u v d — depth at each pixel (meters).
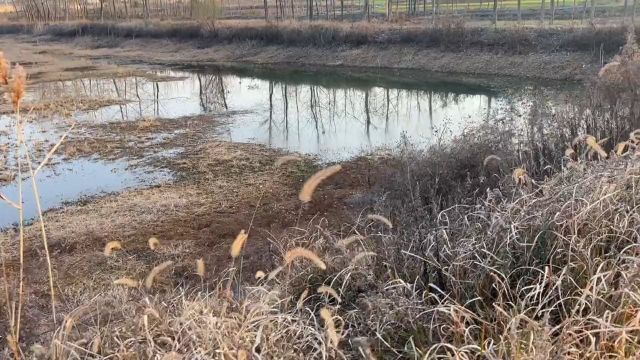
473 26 24.88
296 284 4.50
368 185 9.53
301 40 28.42
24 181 10.84
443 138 10.80
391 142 12.77
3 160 12.16
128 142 13.50
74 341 3.66
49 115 16.84
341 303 4.13
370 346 3.52
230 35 31.20
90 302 4.15
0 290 6.08
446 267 4.00
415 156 8.23
